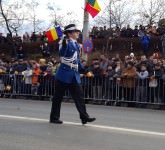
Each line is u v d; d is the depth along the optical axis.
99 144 6.55
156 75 13.70
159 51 23.31
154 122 9.55
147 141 6.90
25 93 16.53
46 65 16.69
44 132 7.45
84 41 16.75
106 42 25.62
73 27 8.28
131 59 15.32
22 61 17.06
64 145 6.42
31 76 16.31
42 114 10.29
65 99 15.45
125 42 25.03
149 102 13.84
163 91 13.61
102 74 14.72
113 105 14.51
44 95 16.00
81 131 7.64
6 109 11.41
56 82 8.31
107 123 8.98
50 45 27.16
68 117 9.79
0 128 7.82
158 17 32.22
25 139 6.82
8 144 6.43
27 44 28.80
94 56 24.58
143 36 22.08
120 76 14.37
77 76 8.29
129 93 14.23
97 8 15.10
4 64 17.89
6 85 16.98
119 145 6.51
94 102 15.03
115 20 30.86
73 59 8.22
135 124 9.03
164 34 21.78
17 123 8.48
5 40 29.81
